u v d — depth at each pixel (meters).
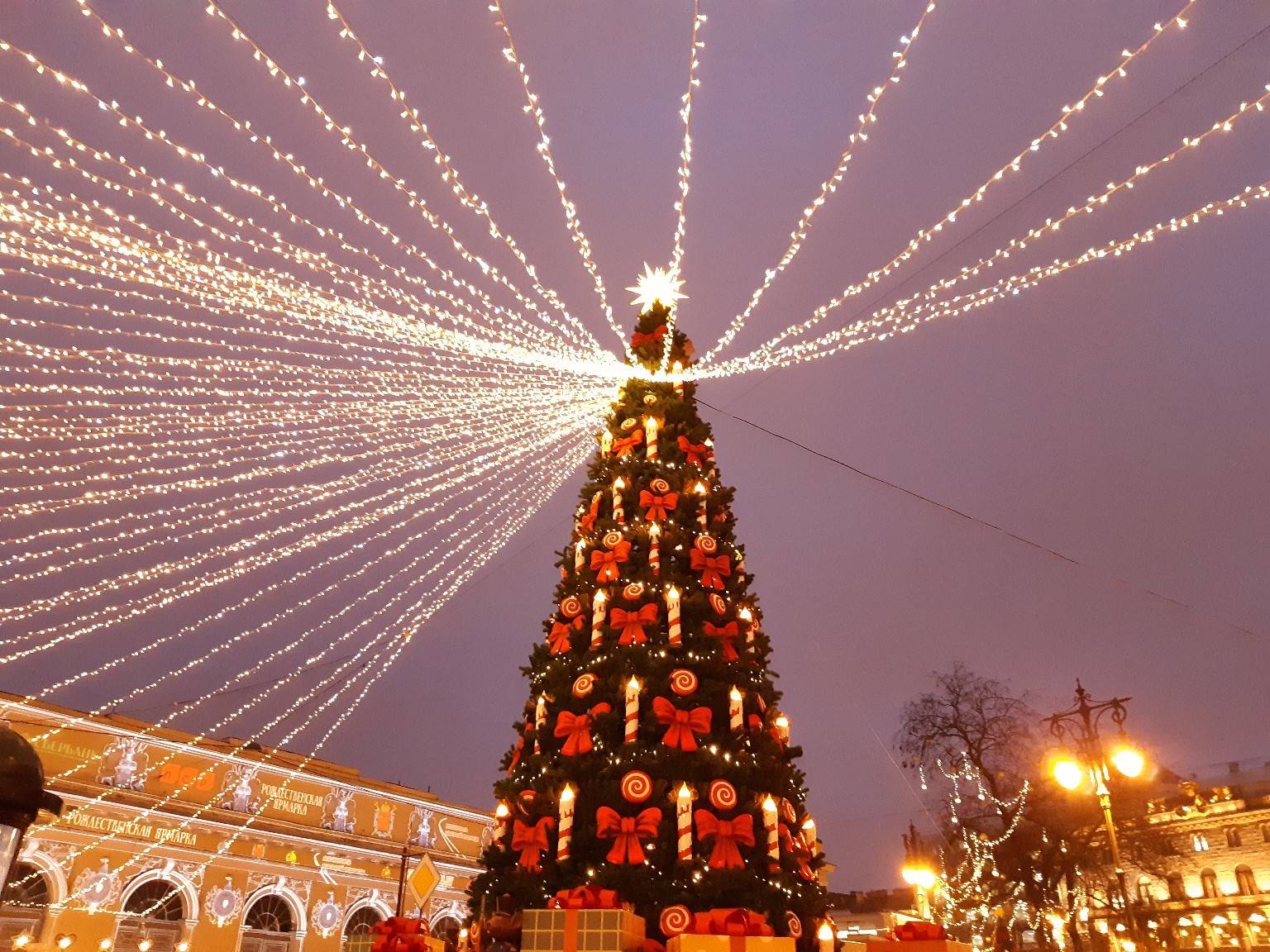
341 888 28.23
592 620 8.50
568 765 7.38
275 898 26.62
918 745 24.98
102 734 23.50
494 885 7.16
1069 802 24.28
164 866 23.89
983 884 24.44
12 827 2.36
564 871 6.91
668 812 7.21
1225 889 39.25
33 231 6.54
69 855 21.94
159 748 24.64
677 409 10.09
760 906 6.68
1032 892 23.39
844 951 7.40
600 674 7.94
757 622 9.20
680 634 8.05
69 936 21.28
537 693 8.53
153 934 23.33
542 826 7.22
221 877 25.06
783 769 7.67
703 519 9.24
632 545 8.89
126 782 23.62
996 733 24.38
